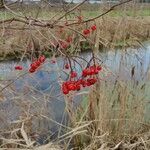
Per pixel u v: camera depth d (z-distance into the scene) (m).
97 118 4.25
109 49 4.35
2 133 3.53
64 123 4.47
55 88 5.13
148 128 4.53
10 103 3.95
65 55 2.43
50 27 2.39
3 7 2.45
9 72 4.70
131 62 4.50
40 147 2.95
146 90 4.58
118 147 4.18
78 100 4.70
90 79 2.48
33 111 3.98
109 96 4.37
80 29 3.67
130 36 4.43
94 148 3.90
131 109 4.46
